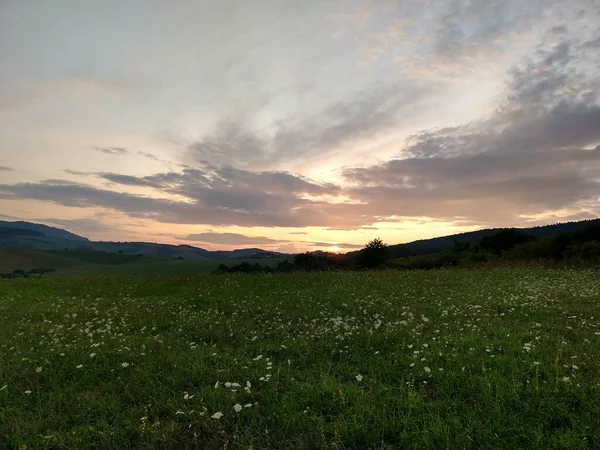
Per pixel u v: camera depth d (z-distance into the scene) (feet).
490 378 20.68
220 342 32.12
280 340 32.24
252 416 17.94
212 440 15.98
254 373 23.41
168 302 52.11
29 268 369.09
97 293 63.16
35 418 18.24
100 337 32.96
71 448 15.42
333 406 18.58
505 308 42.78
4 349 29.71
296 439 15.74
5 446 15.96
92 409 19.13
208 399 19.72
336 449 15.03
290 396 19.75
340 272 96.58
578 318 36.96
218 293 60.13
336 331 32.99
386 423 16.42
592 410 16.94
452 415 17.15
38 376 23.48
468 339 28.71
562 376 20.88
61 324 39.19
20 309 48.11
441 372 22.03
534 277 72.54
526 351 25.27
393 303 48.39
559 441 14.70
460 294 53.26
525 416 17.08
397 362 24.77
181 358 26.23
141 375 23.44
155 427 17.01
